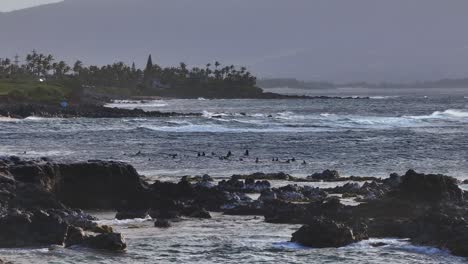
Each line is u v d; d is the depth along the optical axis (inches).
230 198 4950.8
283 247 3683.6
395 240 3774.6
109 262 3366.1
